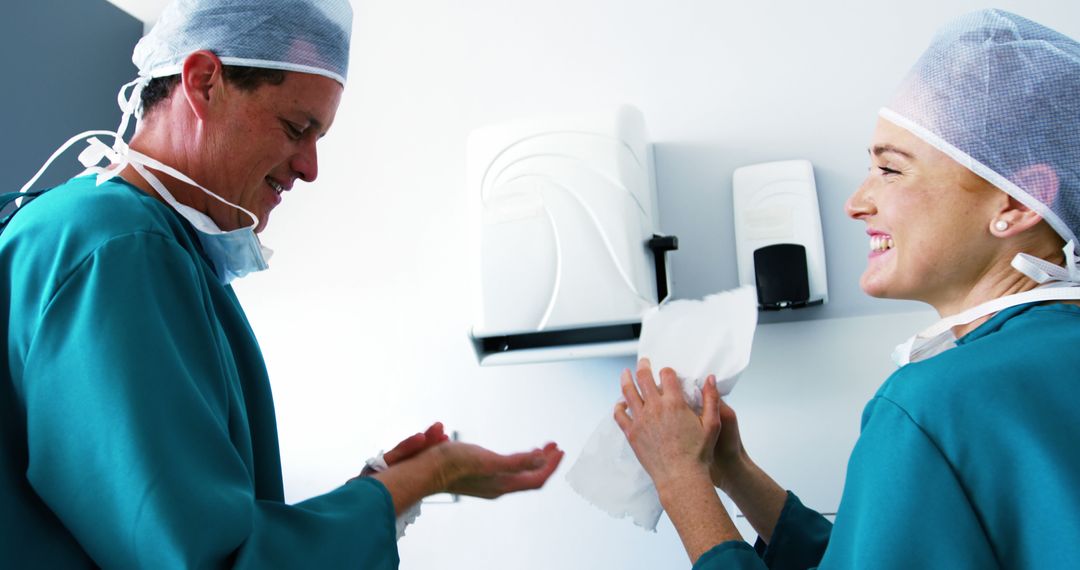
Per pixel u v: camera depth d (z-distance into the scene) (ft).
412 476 2.57
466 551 4.67
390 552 2.28
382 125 5.11
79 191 2.20
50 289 1.96
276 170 2.64
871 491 1.90
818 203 4.25
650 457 2.67
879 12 4.29
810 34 4.39
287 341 5.11
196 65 2.43
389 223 5.03
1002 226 2.15
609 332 4.08
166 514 1.76
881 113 2.42
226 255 2.67
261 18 2.45
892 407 1.98
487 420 4.72
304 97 2.55
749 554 2.30
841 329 4.19
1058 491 1.72
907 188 2.28
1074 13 3.99
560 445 4.58
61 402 1.87
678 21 4.62
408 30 5.13
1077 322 1.98
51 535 1.98
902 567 1.78
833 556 1.98
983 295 2.27
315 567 2.02
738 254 4.27
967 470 1.82
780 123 4.39
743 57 4.49
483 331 4.04
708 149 4.49
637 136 4.14
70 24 5.24
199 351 2.10
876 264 2.45
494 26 4.96
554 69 4.81
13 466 1.97
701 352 2.94
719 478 3.10
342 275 5.07
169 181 2.47
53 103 5.10
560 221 4.00
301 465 4.99
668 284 4.20
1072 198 2.10
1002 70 2.18
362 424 4.93
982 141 2.15
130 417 1.82
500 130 4.20
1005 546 1.77
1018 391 1.83
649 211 4.19
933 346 2.45
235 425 2.23
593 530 4.50
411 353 4.89
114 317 1.92
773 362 4.27
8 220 2.29
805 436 4.18
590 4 4.79
